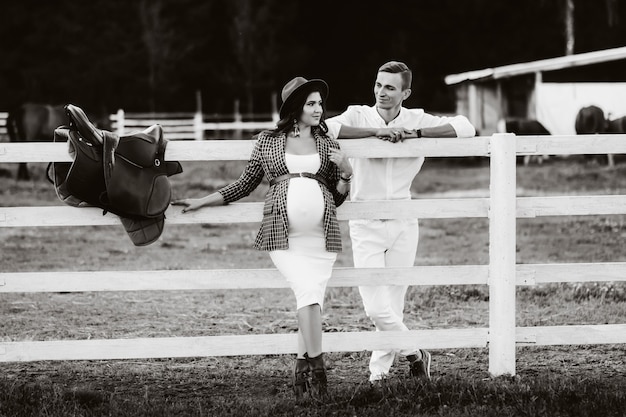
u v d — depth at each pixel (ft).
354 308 40.91
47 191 97.25
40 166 113.60
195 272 26.22
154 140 25.48
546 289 44.37
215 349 26.43
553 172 112.98
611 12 224.33
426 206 26.55
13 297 43.86
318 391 24.40
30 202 87.86
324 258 24.98
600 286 43.98
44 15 238.48
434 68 235.61
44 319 38.52
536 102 147.02
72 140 24.89
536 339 27.27
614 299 42.52
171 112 235.81
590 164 122.42
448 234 70.54
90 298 43.70
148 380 28.37
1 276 25.95
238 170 109.60
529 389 24.71
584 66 151.43
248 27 226.99
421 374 27.40
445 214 26.66
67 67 232.53
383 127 27.40
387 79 26.73
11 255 58.49
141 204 24.86
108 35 233.55
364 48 239.30
